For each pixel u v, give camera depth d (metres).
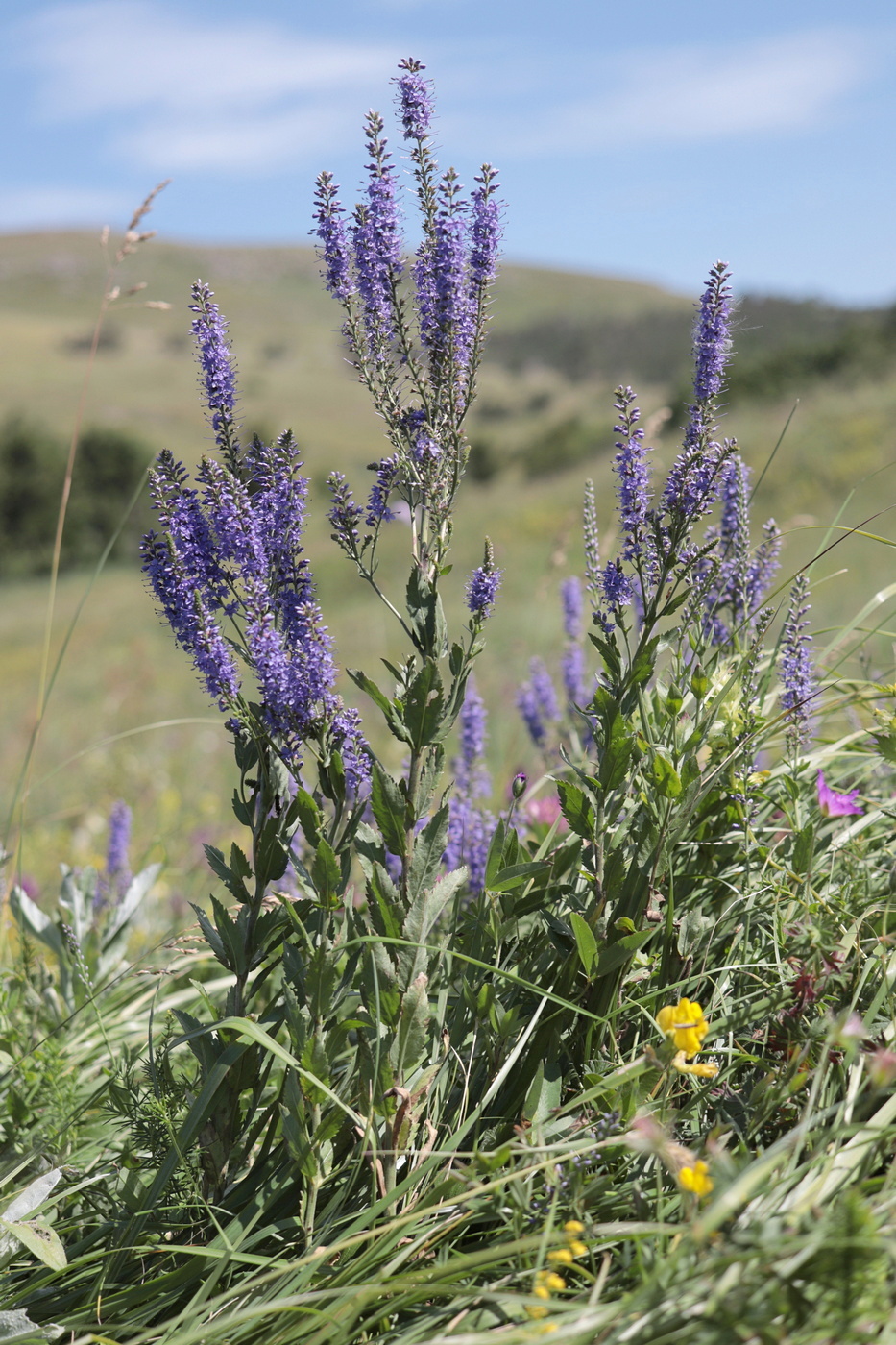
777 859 2.29
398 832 1.80
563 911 2.22
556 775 3.39
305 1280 1.69
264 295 117.75
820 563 10.14
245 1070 1.92
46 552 39.97
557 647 7.92
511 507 23.97
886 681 3.31
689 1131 1.91
